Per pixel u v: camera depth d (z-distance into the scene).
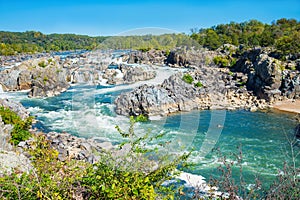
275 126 22.11
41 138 5.32
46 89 31.12
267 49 57.00
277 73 35.22
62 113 24.17
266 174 12.21
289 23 87.56
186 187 6.04
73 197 4.09
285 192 4.55
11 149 11.86
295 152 14.62
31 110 25.62
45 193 4.13
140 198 3.80
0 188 4.29
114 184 3.77
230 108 27.14
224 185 4.88
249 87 37.84
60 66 32.72
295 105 31.73
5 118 15.60
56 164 4.79
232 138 18.59
